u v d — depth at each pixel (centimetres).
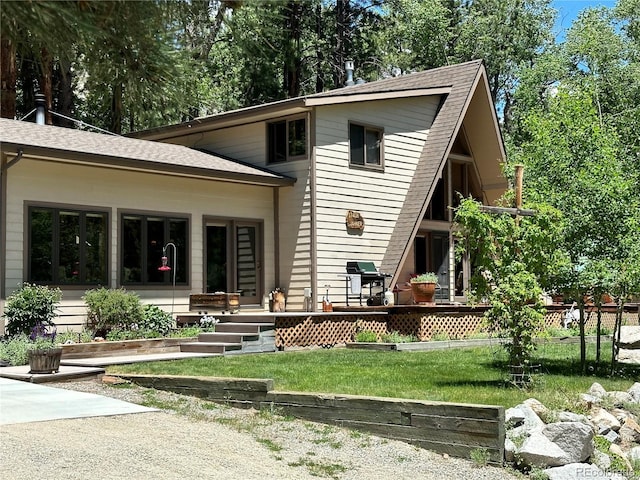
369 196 1975
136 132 2183
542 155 1248
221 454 714
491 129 2262
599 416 834
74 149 1513
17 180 1477
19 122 1722
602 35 3281
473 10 3666
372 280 1938
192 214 1783
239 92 3347
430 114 2172
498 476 691
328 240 1872
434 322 1759
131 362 1243
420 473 693
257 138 1973
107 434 754
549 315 2089
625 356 1450
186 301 1759
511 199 1040
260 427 827
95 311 1534
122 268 1644
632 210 1153
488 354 1434
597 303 1214
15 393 963
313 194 1844
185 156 1819
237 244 1881
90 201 1595
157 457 686
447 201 2289
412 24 3625
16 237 1469
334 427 830
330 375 1103
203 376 1046
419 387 985
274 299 1891
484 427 729
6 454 659
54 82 2570
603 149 1209
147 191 1700
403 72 3838
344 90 2036
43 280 1505
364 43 3634
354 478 672
